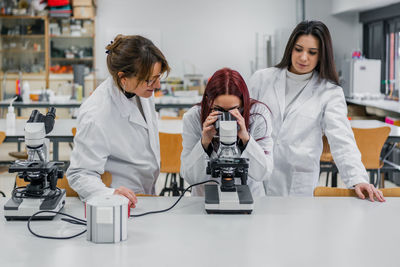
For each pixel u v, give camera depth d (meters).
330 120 2.42
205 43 9.68
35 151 1.72
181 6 9.59
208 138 1.87
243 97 1.86
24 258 1.41
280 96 2.61
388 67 8.42
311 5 9.58
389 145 5.96
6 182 5.68
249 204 1.79
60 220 1.74
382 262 1.39
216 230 1.64
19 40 9.20
